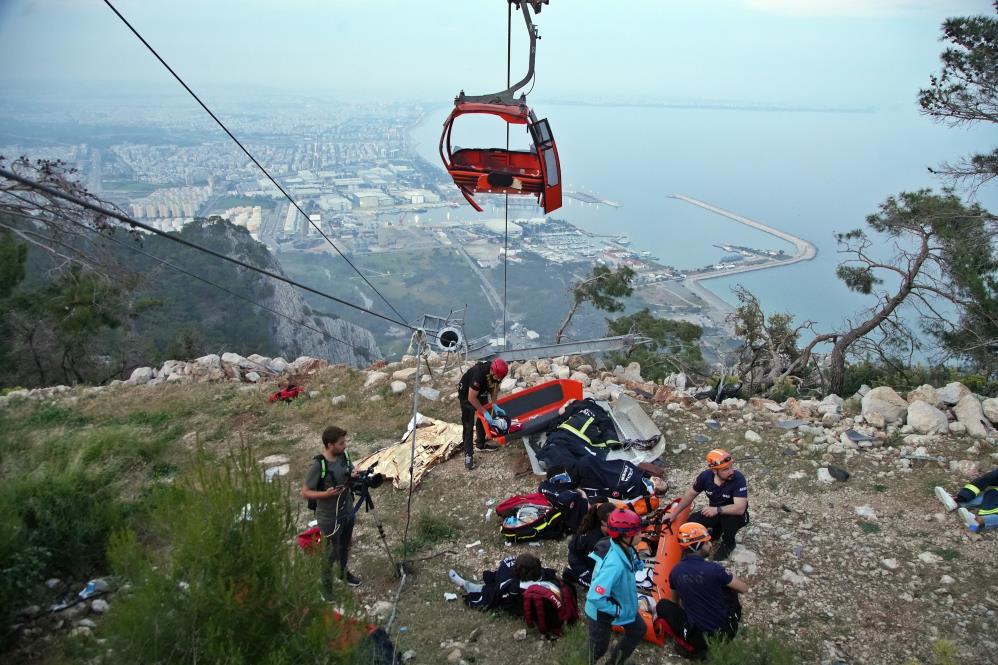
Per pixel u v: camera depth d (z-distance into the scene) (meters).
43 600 6.22
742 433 10.15
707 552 5.80
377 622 5.96
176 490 5.54
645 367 20.36
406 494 9.04
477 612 6.52
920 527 7.59
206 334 45.06
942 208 17.92
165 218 171.25
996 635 5.94
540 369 12.97
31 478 7.39
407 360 14.31
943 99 18.00
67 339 21.20
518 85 10.62
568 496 7.77
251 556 4.86
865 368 19.30
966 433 9.57
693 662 5.70
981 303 17.09
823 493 8.45
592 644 5.17
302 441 10.91
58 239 18.19
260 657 4.61
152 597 4.64
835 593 6.63
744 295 19.81
